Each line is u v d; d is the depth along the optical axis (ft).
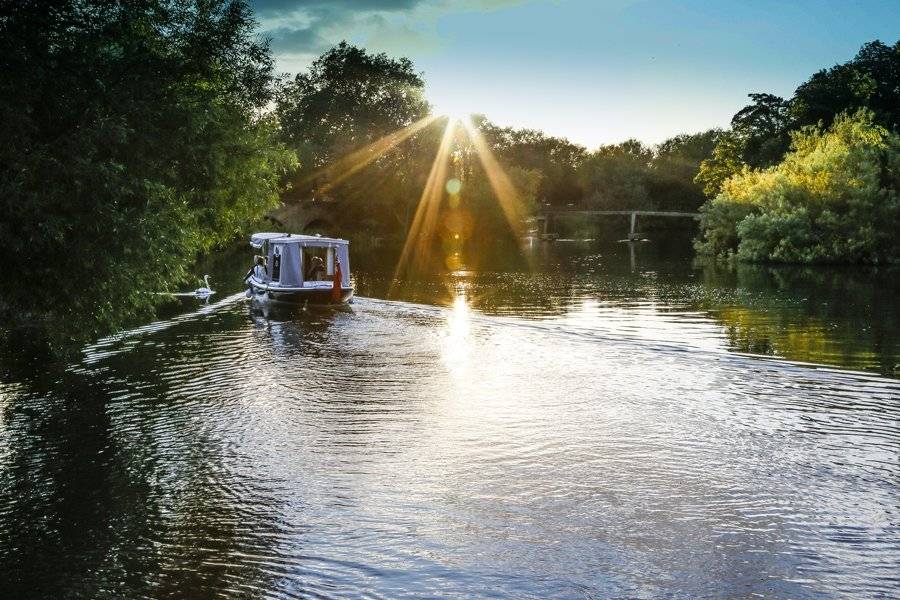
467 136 338.54
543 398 60.23
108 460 45.83
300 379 66.95
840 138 216.54
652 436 49.93
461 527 36.04
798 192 203.92
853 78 310.65
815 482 41.37
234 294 128.88
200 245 97.35
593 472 43.24
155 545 34.42
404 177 314.35
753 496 39.45
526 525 36.24
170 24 80.02
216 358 75.82
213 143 82.02
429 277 161.07
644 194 465.47
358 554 33.37
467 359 75.56
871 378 64.85
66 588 30.63
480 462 45.16
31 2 48.78
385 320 100.37
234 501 39.40
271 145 105.40
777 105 335.26
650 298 122.11
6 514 37.96
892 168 201.98
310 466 44.65
